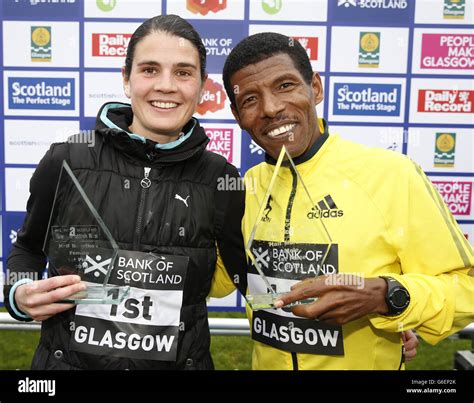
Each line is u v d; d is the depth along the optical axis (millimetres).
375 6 1985
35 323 2027
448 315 1098
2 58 2031
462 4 1977
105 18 2010
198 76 1180
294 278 1167
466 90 2021
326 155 1222
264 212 1243
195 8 1993
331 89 2031
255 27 1996
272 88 1132
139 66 1137
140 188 1147
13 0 2002
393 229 1133
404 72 2020
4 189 2084
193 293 1174
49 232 1132
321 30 1997
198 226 1157
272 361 1257
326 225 1161
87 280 1125
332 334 1178
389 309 1058
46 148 2072
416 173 1165
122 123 1188
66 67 2037
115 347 1117
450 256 1120
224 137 2076
